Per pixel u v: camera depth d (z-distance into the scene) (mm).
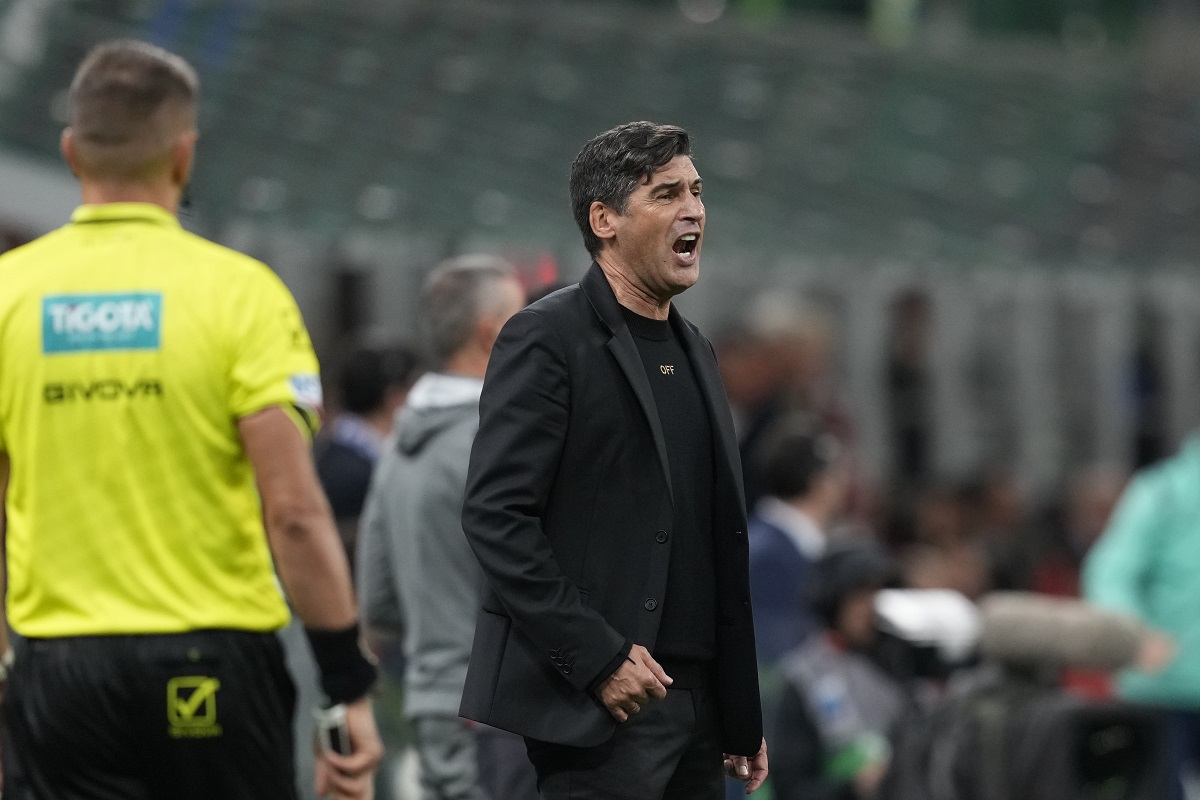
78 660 13586
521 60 47094
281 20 42531
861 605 24906
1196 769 31125
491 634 13164
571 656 12539
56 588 13750
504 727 12875
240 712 13781
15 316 13945
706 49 53188
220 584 13836
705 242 43875
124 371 13766
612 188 13125
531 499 12773
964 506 41625
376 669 14930
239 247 36156
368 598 19281
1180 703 30484
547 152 43562
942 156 53625
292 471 13859
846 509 39781
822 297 50469
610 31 50969
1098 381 55688
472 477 12906
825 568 25078
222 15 41188
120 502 13734
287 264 39719
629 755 12844
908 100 55656
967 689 20484
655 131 13141
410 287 41531
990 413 53594
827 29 57094
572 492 12977
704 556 13234
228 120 38656
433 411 18547
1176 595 30688
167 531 13742
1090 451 55562
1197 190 56562
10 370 13922
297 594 14195
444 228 38469
